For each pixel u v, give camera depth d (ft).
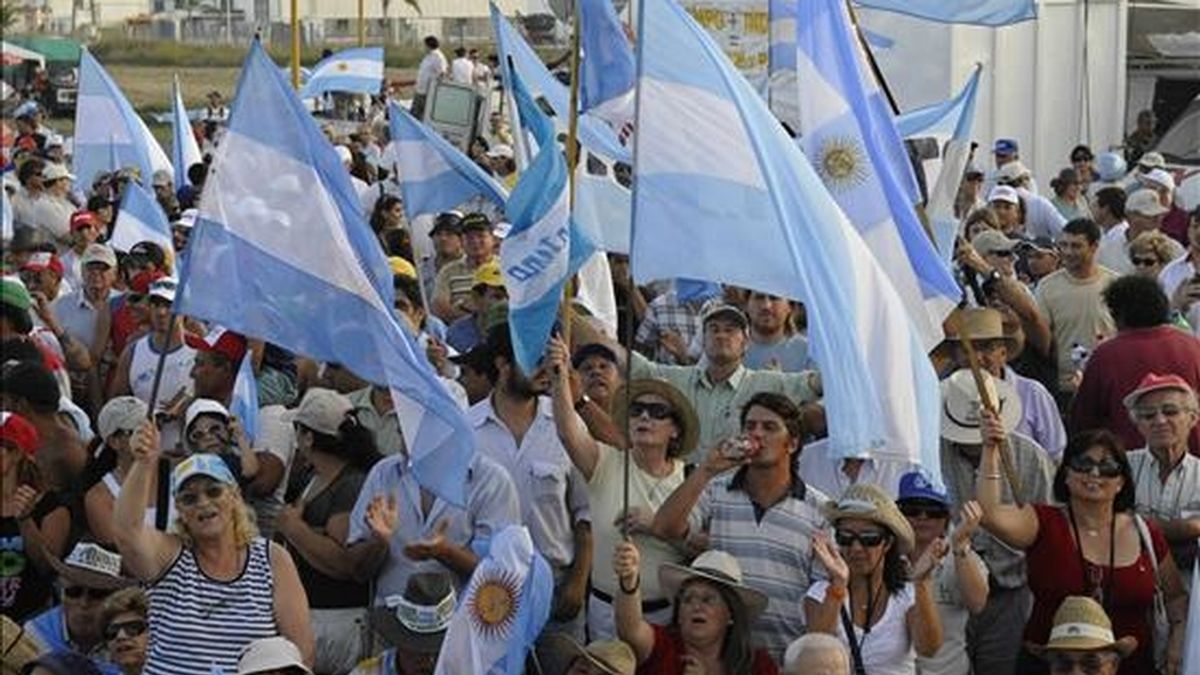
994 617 87.25
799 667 75.46
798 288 80.69
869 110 90.99
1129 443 97.50
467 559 85.35
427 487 84.02
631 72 119.44
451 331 117.70
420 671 80.07
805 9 90.58
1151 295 98.17
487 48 427.74
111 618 80.07
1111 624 81.71
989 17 131.64
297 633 78.18
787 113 126.11
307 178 82.99
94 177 202.80
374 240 84.58
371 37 453.99
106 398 129.29
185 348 115.55
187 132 208.13
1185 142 213.87
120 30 451.12
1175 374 97.45
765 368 103.09
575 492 88.58
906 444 81.61
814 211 81.66
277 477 97.86
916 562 80.94
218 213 82.43
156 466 85.20
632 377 90.58
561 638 82.99
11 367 95.76
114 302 130.52
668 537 84.02
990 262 125.39
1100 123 208.85
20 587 87.40
